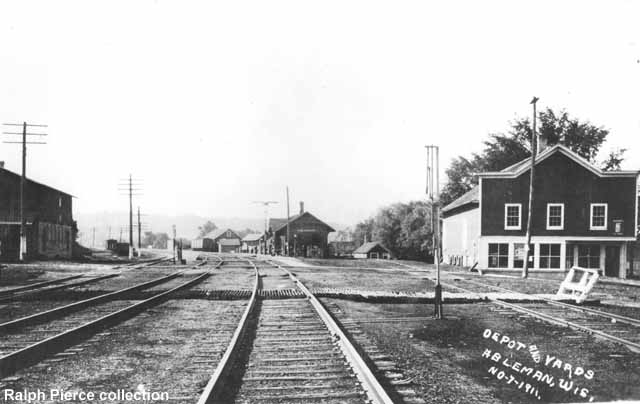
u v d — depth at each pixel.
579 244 37.16
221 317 12.62
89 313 13.29
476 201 38.22
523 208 36.84
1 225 42.44
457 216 45.47
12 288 19.16
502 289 20.81
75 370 7.66
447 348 9.73
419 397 6.52
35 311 13.90
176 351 8.88
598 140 63.47
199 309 14.18
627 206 36.53
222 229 138.25
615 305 16.66
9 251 42.75
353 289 19.91
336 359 8.12
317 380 6.97
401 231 79.31
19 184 44.00
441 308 13.05
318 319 12.16
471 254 40.34
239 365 7.75
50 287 19.84
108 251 78.31
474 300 16.55
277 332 10.45
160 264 42.09
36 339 9.80
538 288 22.22
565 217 36.62
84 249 68.44
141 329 11.00
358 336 10.22
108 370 7.67
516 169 40.31
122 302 15.62
